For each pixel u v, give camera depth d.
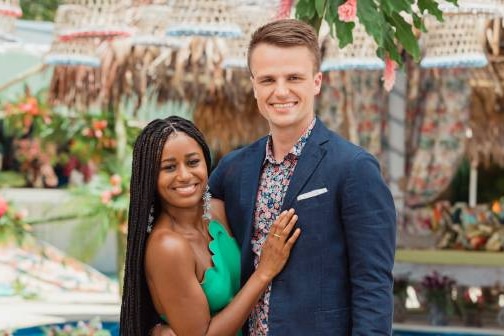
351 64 4.54
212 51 6.50
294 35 2.38
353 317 2.35
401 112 7.19
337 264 2.39
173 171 2.42
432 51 4.82
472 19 4.73
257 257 2.51
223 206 2.65
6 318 6.87
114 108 6.50
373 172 2.37
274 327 2.40
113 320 7.01
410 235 7.52
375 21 2.90
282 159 2.49
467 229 7.40
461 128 7.22
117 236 6.05
